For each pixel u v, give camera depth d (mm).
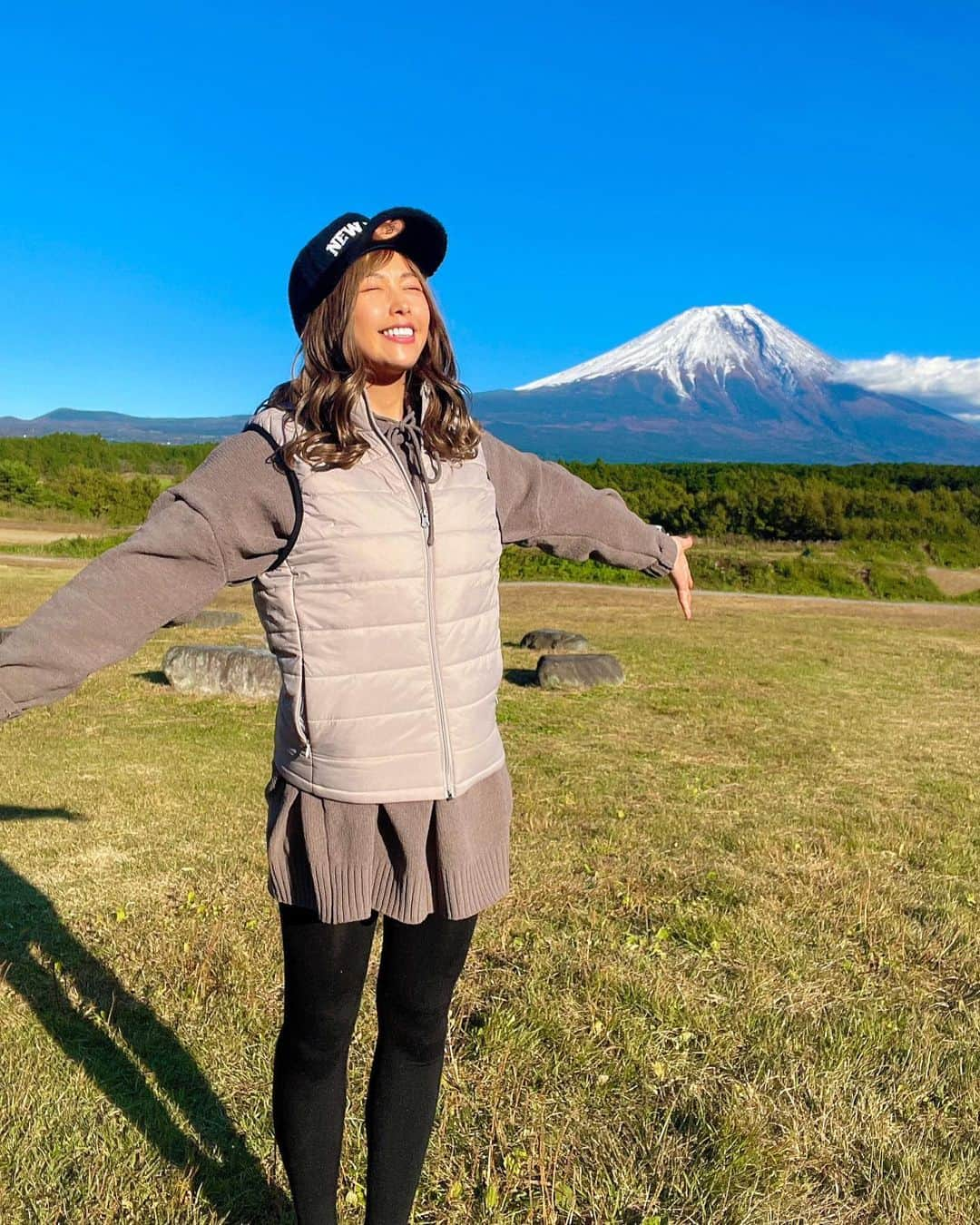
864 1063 2736
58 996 3094
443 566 1583
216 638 13977
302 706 1558
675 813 5613
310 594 1534
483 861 1660
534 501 1813
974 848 5012
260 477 1522
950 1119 2502
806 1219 2111
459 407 1647
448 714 1594
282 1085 1726
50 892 4078
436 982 1692
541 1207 2102
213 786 6156
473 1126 2430
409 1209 1834
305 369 1593
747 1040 2877
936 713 9555
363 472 1538
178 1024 2926
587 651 13359
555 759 7191
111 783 6168
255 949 3451
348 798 1553
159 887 4176
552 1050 2795
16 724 8148
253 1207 2133
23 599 17156
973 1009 3125
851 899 4141
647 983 3215
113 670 11016
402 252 1603
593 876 4391
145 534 1492
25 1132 2354
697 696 10180
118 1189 2166
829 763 7188
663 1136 2367
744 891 4203
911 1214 2113
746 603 22734
